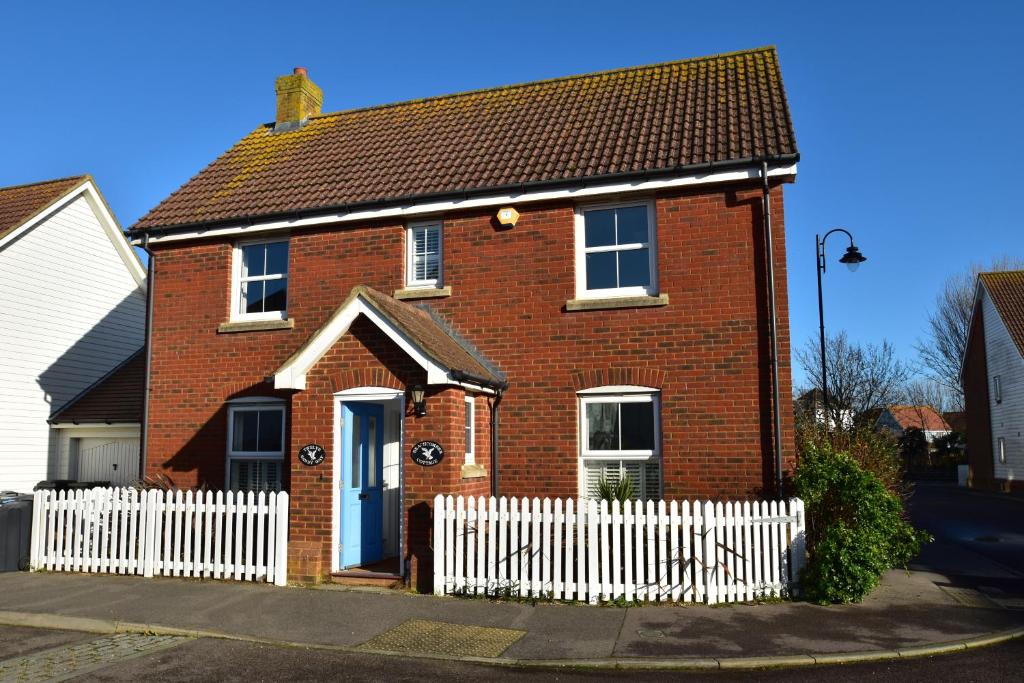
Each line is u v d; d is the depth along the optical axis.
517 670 7.06
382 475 11.82
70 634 8.30
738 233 10.94
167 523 10.90
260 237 13.33
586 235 11.84
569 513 9.38
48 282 18.42
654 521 9.27
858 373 34.25
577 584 9.27
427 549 9.91
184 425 13.12
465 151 13.44
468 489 10.53
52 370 18.38
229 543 10.63
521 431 11.45
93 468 18.12
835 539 9.18
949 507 24.58
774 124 11.66
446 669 7.06
